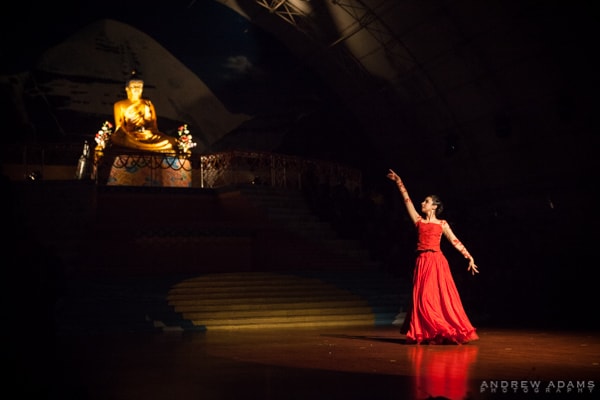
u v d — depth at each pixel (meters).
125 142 24.33
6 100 26.88
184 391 5.46
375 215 19.84
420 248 9.30
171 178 24.20
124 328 12.68
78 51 28.47
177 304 14.16
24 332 5.79
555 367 6.73
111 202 20.30
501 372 6.35
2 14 27.20
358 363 7.08
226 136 30.14
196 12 30.08
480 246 17.89
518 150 23.70
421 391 5.31
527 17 20.50
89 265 17.53
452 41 23.31
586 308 16.78
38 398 5.22
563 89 21.14
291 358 7.62
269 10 27.28
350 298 15.59
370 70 27.78
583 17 19.11
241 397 5.14
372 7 24.70
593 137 21.00
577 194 21.98
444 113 25.94
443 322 9.03
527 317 15.36
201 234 18.81
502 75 22.70
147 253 18.20
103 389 5.61
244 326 13.42
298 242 19.22
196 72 30.05
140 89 25.70
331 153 30.41
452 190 27.19
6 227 5.71
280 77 30.62
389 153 29.66
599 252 21.05
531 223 22.12
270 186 21.20
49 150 26.58
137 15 29.41
